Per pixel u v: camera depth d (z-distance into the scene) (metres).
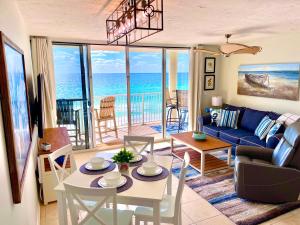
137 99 6.95
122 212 2.03
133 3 1.67
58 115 4.65
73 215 1.73
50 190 2.94
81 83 4.69
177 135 4.51
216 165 3.93
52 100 4.23
